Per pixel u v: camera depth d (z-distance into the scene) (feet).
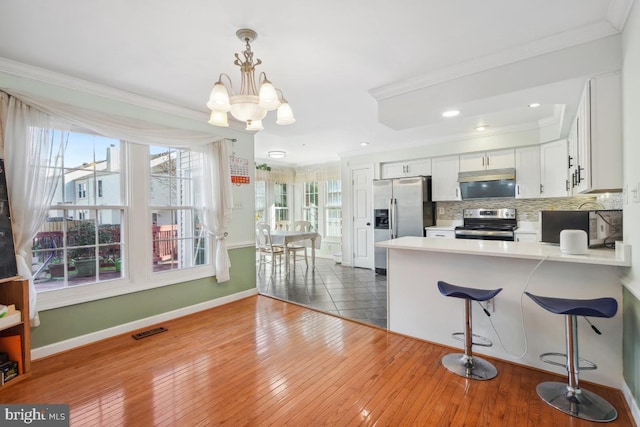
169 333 9.59
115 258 9.66
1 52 7.10
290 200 25.22
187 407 6.02
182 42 6.78
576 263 6.88
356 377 7.05
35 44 6.79
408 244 9.02
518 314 7.59
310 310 11.74
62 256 8.59
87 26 6.14
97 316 9.08
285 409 5.95
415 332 9.15
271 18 5.96
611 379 6.54
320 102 10.59
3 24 6.01
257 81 8.71
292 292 14.20
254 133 13.94
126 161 9.86
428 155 16.79
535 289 7.36
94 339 8.95
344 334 9.46
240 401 6.20
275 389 6.61
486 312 7.73
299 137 15.96
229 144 12.79
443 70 8.18
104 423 5.59
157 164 10.75
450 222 17.44
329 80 8.83
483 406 6.00
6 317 6.72
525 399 6.20
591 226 7.55
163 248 10.89
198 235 12.01
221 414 5.82
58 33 6.37
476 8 5.76
